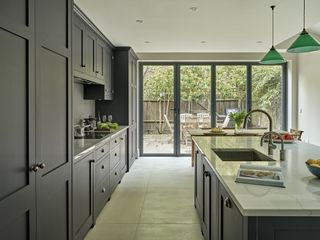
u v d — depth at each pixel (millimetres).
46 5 1891
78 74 3486
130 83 6105
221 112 7422
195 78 7410
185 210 3705
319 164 1795
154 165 6449
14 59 1500
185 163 6660
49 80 1952
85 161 2916
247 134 5098
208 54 7078
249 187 1607
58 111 2123
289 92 7289
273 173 1787
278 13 3762
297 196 1453
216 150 2971
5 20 1403
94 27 4211
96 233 3049
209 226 2490
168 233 3053
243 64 7352
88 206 3047
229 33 4832
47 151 1929
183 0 3297
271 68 7387
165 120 7492
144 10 3619
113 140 4363
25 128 1620
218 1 3332
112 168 4309
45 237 1901
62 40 2186
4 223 1417
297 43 3176
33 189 1719
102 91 4973
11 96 1474
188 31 4672
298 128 7152
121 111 5883
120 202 4016
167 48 6102
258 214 1278
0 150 1383
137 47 5953
